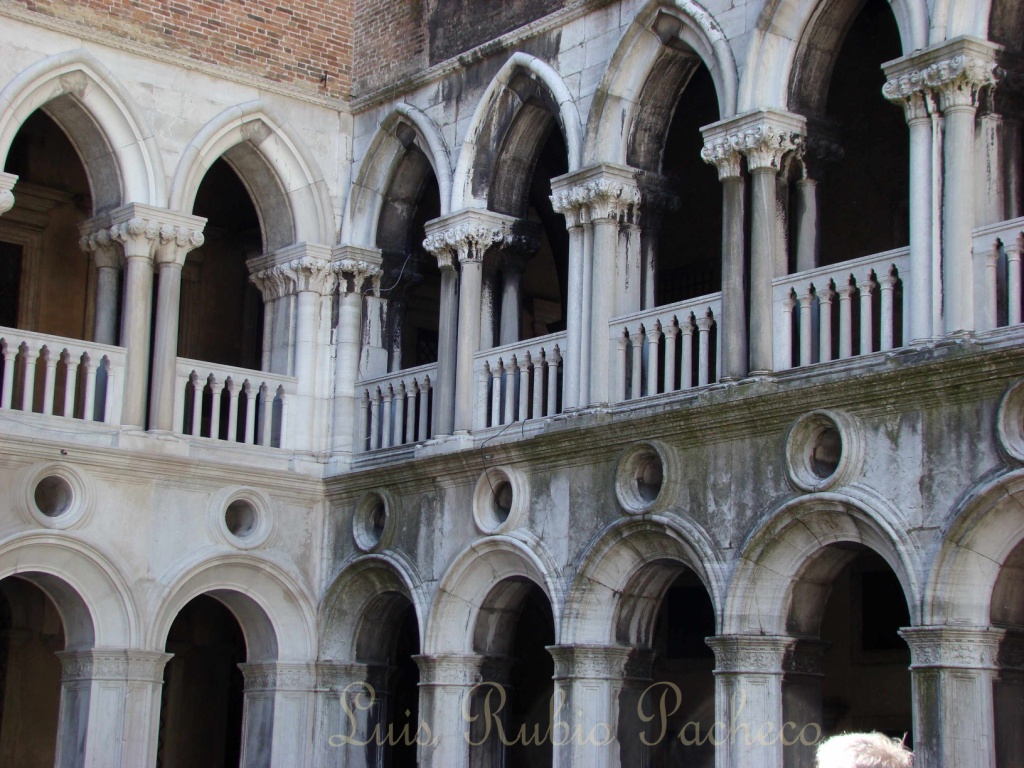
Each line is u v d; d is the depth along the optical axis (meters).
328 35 23.30
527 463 19.86
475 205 21.33
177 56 21.81
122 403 21.08
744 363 17.77
